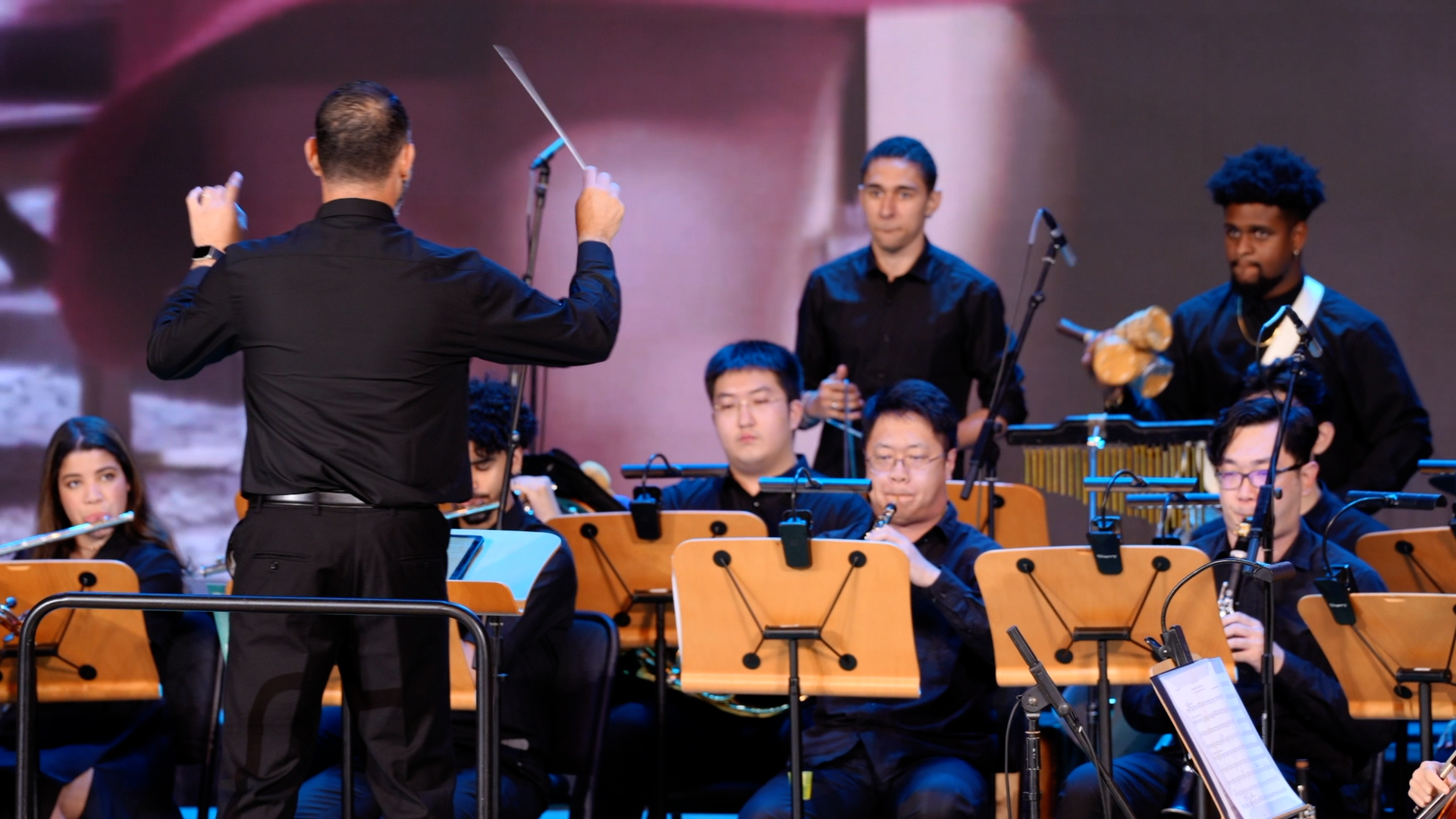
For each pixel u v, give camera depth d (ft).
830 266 48.98
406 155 26.66
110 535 38.27
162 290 65.05
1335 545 33.22
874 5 64.08
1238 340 45.93
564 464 40.04
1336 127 62.03
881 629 29.73
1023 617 29.58
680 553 30.01
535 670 34.99
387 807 25.67
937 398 34.81
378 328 25.18
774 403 38.68
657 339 64.85
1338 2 61.98
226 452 65.16
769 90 64.39
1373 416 43.83
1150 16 62.95
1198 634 28.73
